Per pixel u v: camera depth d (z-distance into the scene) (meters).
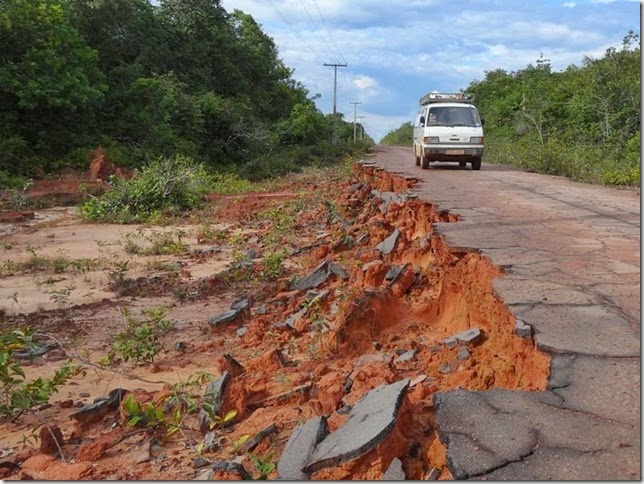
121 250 12.52
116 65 32.31
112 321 7.74
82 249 12.65
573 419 2.95
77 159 24.83
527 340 4.07
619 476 2.49
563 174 16.58
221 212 17.80
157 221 16.20
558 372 3.47
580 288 5.02
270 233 13.34
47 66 24.27
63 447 4.39
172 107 31.73
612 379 3.36
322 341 6.15
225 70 41.97
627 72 22.83
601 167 15.73
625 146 20.16
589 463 2.58
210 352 6.46
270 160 35.81
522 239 7.02
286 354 6.15
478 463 2.61
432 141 17.73
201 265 11.05
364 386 4.45
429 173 16.12
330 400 4.29
